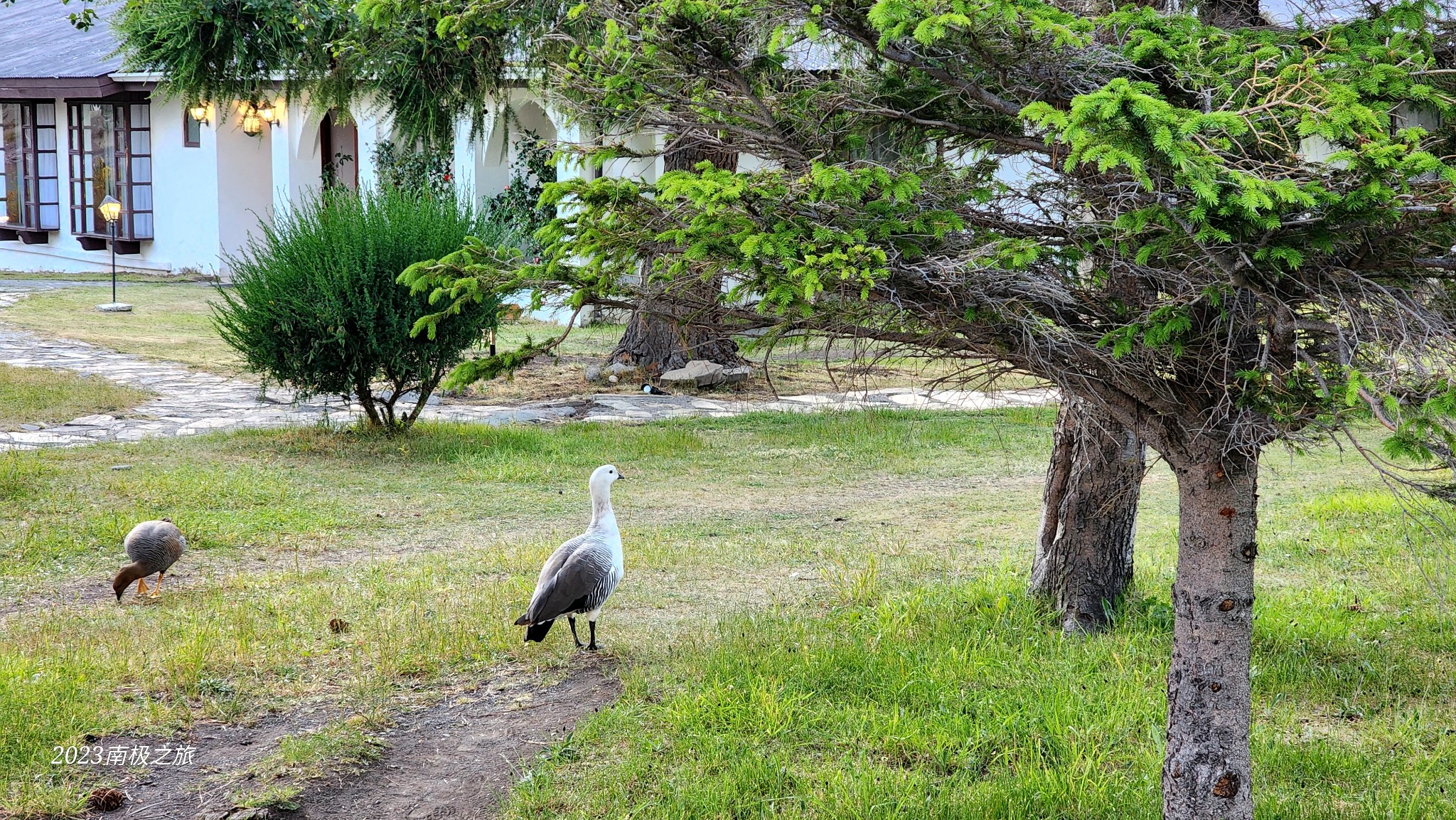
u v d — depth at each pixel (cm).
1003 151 422
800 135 423
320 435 1342
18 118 3300
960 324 380
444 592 805
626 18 411
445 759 552
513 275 405
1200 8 459
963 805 496
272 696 612
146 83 2861
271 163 3047
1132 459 719
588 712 605
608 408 1630
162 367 1817
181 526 958
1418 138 319
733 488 1195
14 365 1741
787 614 761
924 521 1059
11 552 866
